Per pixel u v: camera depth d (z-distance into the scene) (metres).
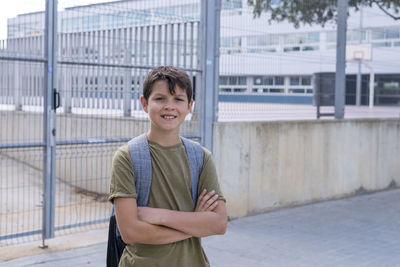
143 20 6.06
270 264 4.89
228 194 6.69
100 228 5.97
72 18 5.72
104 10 5.77
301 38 7.87
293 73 7.72
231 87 6.77
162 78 2.02
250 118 7.05
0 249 5.02
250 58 7.03
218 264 4.84
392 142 9.79
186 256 2.06
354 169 8.90
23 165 7.89
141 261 2.02
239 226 6.39
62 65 5.65
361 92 9.47
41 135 8.54
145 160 2.02
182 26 6.34
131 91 6.19
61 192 7.85
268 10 7.29
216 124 6.50
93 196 7.77
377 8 10.31
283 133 7.42
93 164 7.65
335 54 8.52
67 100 5.93
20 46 5.04
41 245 5.16
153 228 1.98
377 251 5.45
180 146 2.09
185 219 2.01
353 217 7.16
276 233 6.10
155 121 2.03
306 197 7.93
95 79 5.86
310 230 6.31
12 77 5.73
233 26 6.78
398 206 8.08
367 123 9.10
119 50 5.92
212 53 6.51
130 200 1.99
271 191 7.32
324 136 8.18
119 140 5.71
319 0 8.18
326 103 8.46
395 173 9.95
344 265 4.93
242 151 6.84
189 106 2.12
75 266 4.55
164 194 2.04
